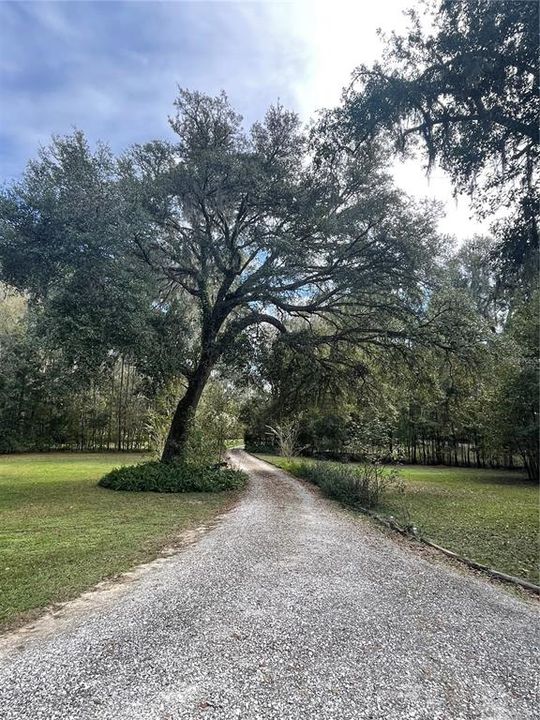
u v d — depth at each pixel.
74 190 9.83
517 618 3.87
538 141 5.82
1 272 9.84
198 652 3.04
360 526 7.92
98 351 10.16
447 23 5.91
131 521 8.02
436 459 30.75
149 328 10.98
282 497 11.46
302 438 27.84
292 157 12.96
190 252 13.98
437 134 6.73
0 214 9.47
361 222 12.09
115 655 2.99
